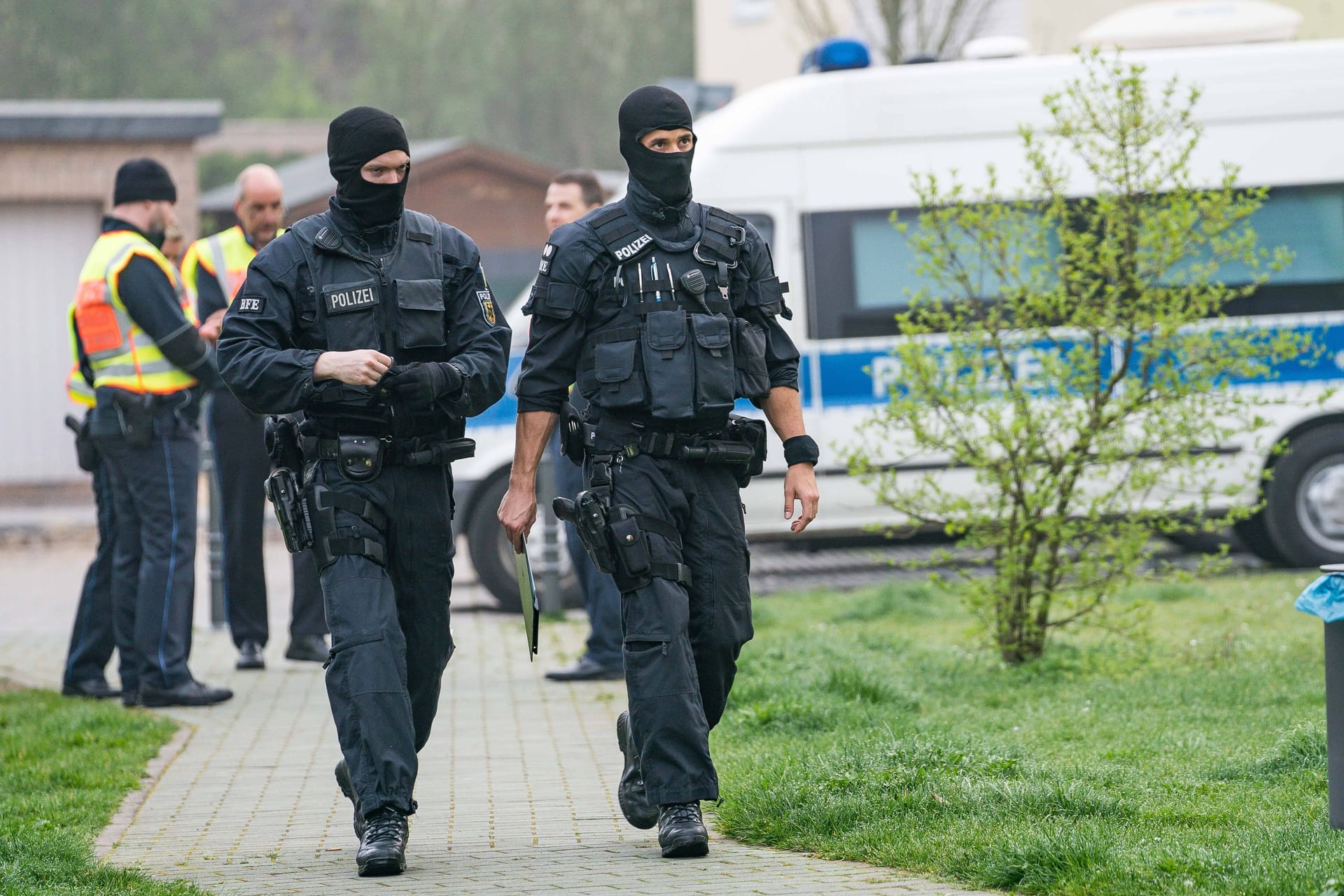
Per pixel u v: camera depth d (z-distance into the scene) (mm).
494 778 20031
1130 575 26328
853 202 37438
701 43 87875
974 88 37375
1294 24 39188
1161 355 26859
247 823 17938
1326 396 27750
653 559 15250
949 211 26688
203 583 45469
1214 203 25750
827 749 19469
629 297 15508
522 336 37094
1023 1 65062
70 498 67750
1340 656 14133
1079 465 26078
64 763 21000
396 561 15688
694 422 15453
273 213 28703
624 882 14039
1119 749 19484
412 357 15773
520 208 84438
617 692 26438
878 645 28875
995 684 24906
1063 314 26078
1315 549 37688
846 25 74188
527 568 15719
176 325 25062
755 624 32781
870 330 37344
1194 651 26922
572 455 15883
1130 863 13148
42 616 40969
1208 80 37344
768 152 37469
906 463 37031
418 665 15984
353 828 17469
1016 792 15984
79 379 26359
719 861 14938
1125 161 26047
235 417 29000
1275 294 37438
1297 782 16859
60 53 196750
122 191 25625
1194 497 36281
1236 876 12648
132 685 26016
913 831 15141
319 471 15508
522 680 27750
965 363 26266
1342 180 37469
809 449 16078
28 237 67188
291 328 15648
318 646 29719
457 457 15727
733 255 15867
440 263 15984
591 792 19109
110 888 14336
